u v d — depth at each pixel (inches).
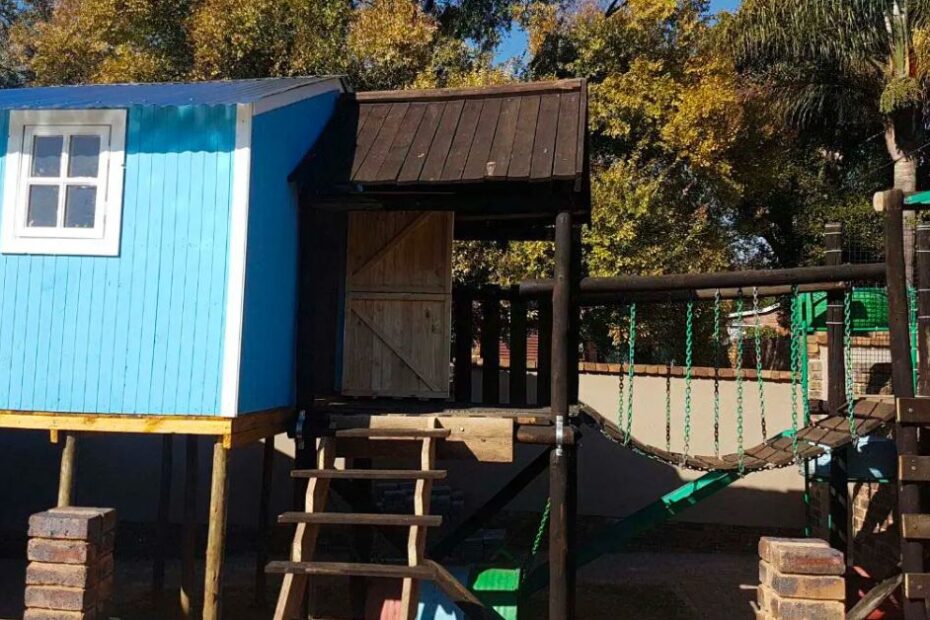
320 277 278.7
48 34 550.6
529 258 443.8
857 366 339.9
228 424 209.6
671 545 388.2
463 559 311.1
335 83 276.4
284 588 190.7
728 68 495.2
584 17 520.1
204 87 262.2
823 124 583.8
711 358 510.0
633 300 266.7
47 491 399.2
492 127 251.8
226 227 214.7
